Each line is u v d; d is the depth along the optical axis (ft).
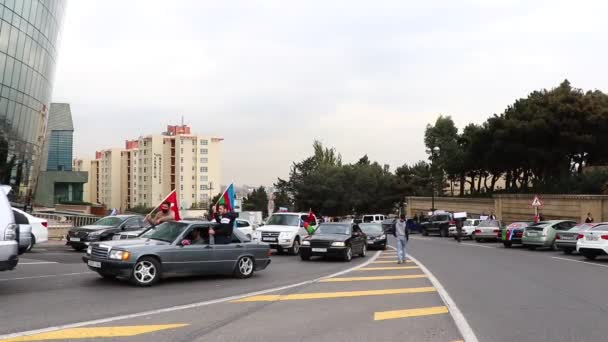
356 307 32.65
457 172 223.51
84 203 310.24
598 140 150.92
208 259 43.91
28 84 147.23
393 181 244.63
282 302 34.30
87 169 534.37
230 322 27.73
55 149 400.06
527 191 174.60
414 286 42.75
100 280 42.22
